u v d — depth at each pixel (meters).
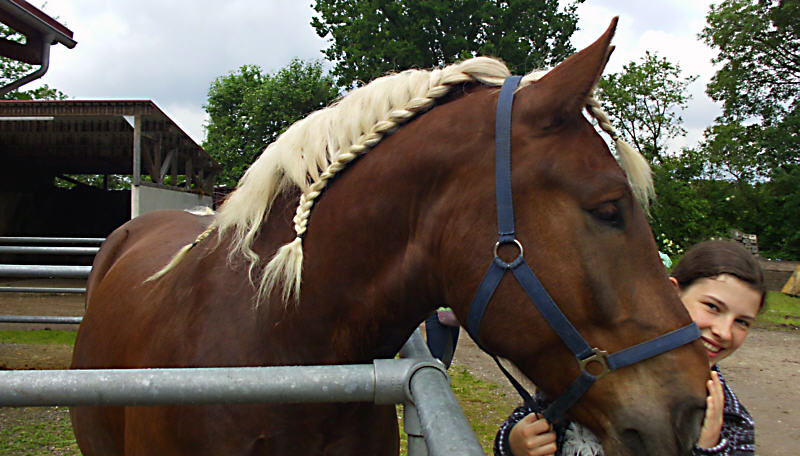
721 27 20.16
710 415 0.97
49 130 9.19
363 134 1.11
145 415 1.15
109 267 2.12
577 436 1.07
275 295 1.10
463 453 0.56
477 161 0.95
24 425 2.92
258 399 0.74
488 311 0.91
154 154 9.99
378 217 1.04
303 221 1.11
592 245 0.86
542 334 0.88
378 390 0.77
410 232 1.03
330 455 1.09
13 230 11.81
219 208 1.33
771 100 20.42
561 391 0.90
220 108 24.06
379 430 1.19
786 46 19.58
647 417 0.82
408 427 0.92
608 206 0.87
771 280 11.42
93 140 10.12
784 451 3.05
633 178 0.97
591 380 0.86
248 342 1.10
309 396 0.75
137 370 0.73
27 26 4.67
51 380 0.70
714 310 1.13
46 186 12.75
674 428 0.81
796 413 3.71
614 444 0.84
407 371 0.78
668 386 0.83
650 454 0.81
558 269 0.87
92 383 0.71
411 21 14.18
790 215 16.72
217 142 22.06
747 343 6.09
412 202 1.02
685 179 17.25
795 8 18.33
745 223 17.44
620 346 0.85
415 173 1.02
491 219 0.92
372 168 1.07
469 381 4.19
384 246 1.05
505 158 0.92
